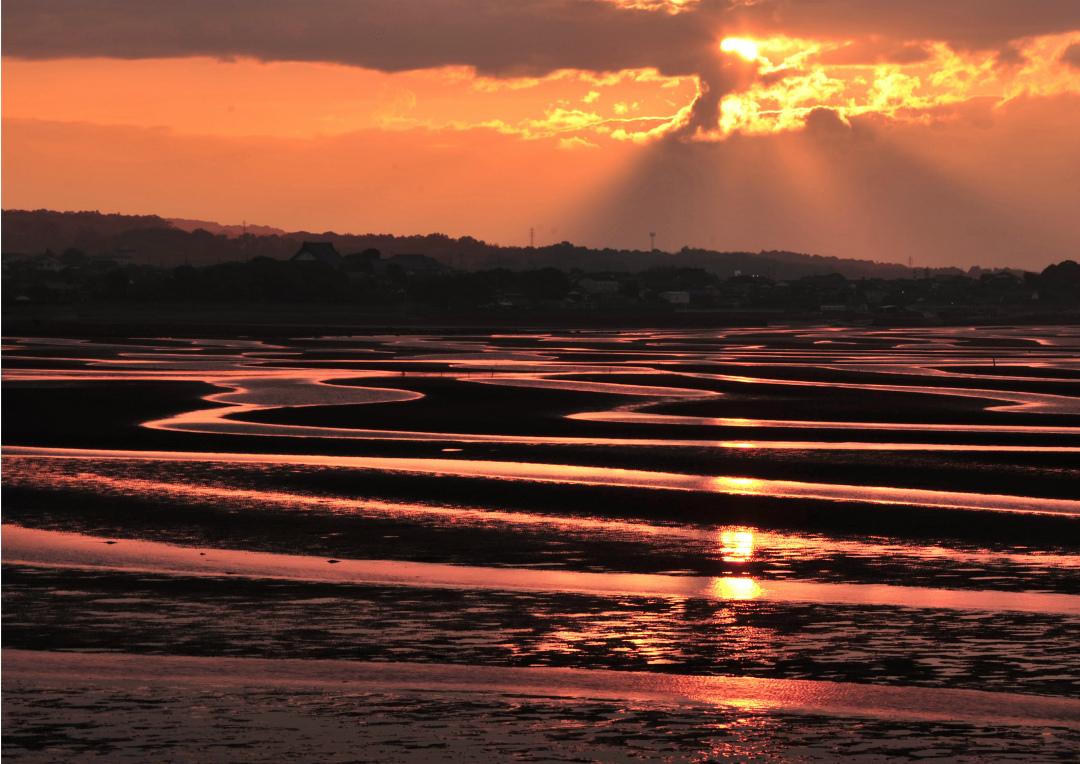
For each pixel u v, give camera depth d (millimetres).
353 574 50594
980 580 50125
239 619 43219
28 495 70000
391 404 134500
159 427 109312
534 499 70250
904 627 42562
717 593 47562
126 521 62281
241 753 30703
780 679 36844
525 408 131000
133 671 37156
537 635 41438
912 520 64000
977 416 126625
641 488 74750
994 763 30516
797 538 59000
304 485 74938
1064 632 41906
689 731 32438
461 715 33531
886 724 32969
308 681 36344
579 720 33156
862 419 122750
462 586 48562
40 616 43375
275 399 139875
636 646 40219
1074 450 96562
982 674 37312
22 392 145625
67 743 31250
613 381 174250
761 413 128250
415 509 66562
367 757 30531
